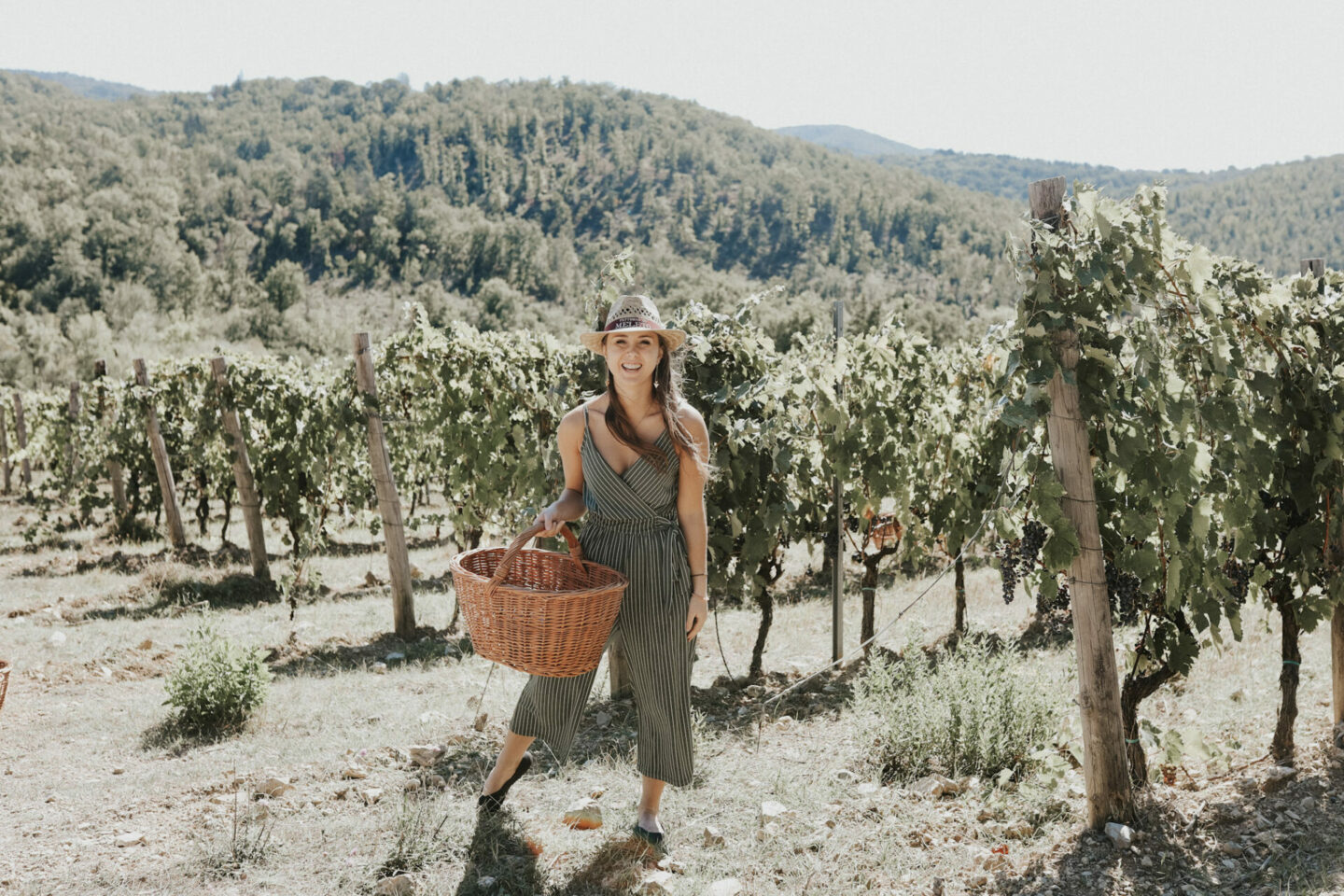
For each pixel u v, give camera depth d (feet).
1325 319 11.61
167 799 11.73
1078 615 9.71
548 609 8.63
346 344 286.87
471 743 13.65
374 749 13.44
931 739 12.29
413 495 41.73
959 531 20.48
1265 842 9.34
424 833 10.20
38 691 17.84
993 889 8.85
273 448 29.71
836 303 18.86
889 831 10.23
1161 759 11.73
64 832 10.77
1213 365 9.84
